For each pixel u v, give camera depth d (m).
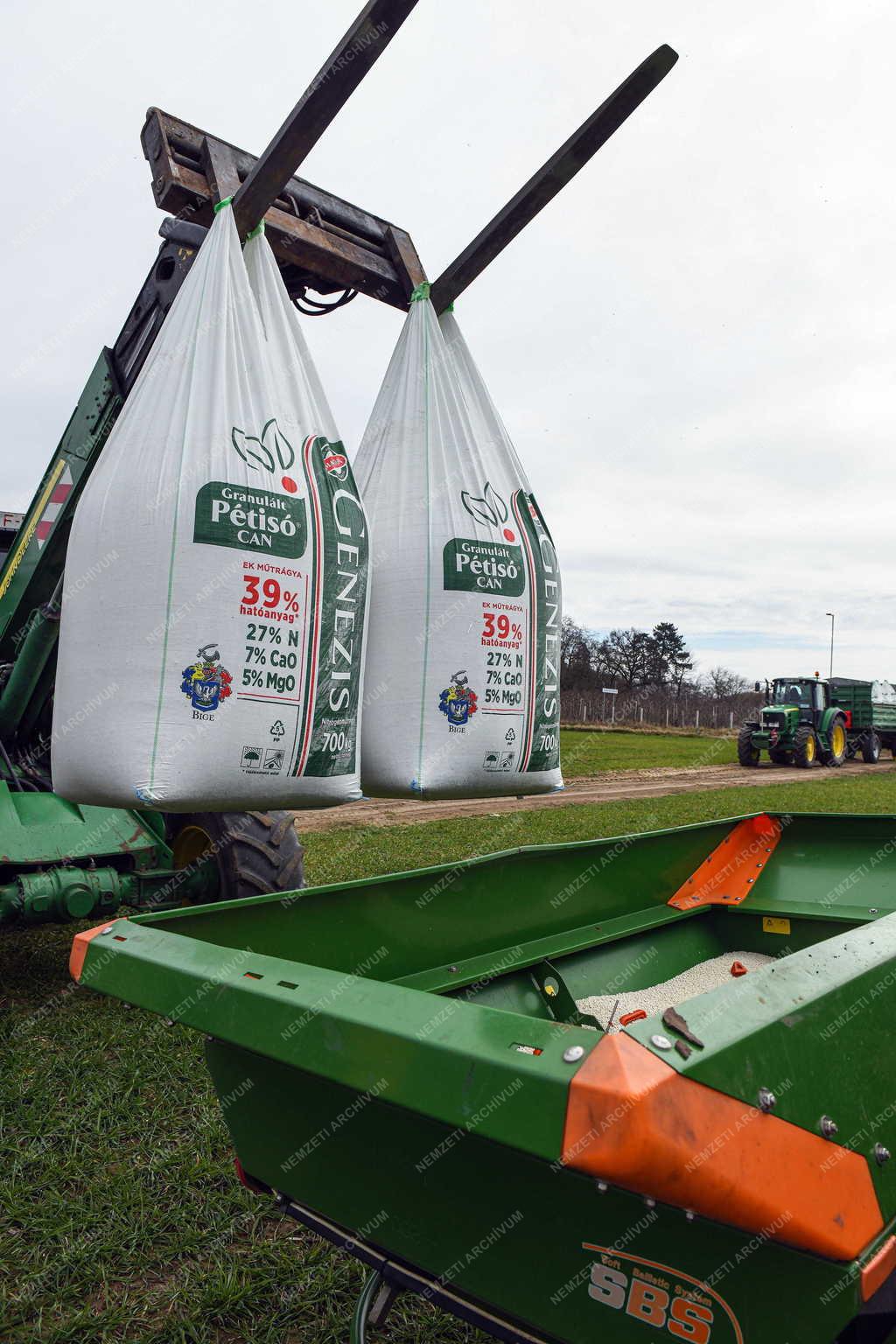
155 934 1.64
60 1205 2.31
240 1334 1.94
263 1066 1.64
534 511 2.95
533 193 2.67
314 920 2.07
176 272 2.97
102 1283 2.07
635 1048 1.06
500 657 2.71
